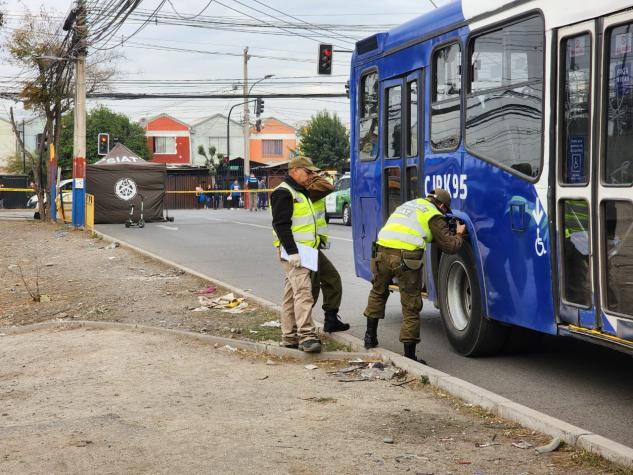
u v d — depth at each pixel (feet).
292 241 27.55
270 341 30.40
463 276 28.78
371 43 35.35
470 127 27.43
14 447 18.76
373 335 28.19
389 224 27.07
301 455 17.85
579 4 21.49
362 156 36.60
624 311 19.98
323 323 33.63
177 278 49.93
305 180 28.04
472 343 27.78
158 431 19.75
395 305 39.81
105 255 65.31
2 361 29.30
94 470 17.11
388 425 20.04
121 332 33.47
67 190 154.10
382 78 34.27
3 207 185.78
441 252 29.71
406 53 32.19
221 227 96.58
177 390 23.77
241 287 46.11
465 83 27.73
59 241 81.76
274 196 27.78
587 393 23.48
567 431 18.16
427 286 31.30
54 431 19.94
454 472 16.69
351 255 61.77
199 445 18.61
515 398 23.06
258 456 17.80
